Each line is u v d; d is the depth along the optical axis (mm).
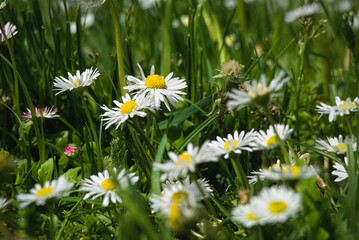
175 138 671
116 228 590
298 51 704
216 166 667
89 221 582
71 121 694
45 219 591
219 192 660
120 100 673
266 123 668
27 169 634
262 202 542
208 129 673
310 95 729
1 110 667
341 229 559
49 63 722
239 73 619
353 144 599
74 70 702
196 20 717
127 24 691
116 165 619
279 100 729
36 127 648
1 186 597
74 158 637
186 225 559
